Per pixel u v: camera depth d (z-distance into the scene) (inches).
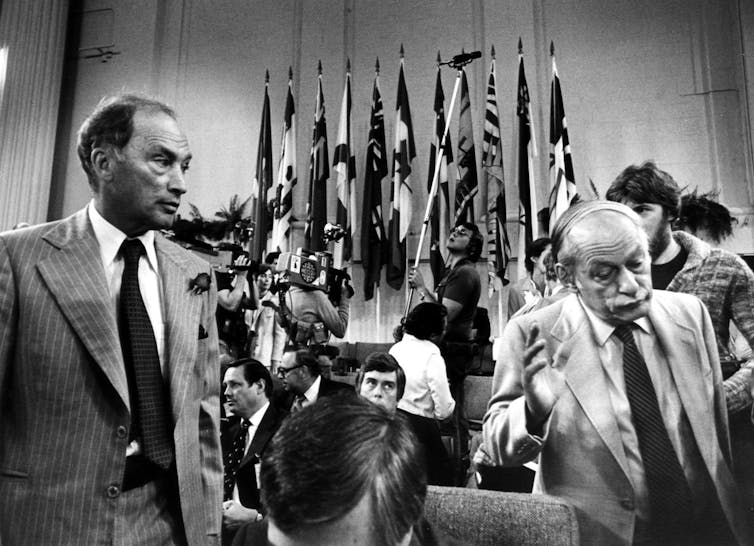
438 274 199.2
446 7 232.5
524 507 52.4
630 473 57.4
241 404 101.7
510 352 64.1
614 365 59.7
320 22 247.6
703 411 58.1
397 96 225.8
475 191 197.6
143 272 47.9
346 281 143.4
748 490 57.1
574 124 208.4
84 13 281.3
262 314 154.6
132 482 41.9
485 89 221.1
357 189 230.8
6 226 249.4
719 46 197.8
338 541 19.2
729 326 61.0
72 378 40.7
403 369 92.7
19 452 40.2
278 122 246.8
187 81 261.4
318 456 19.3
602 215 62.3
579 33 214.2
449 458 89.1
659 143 198.7
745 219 183.9
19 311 41.2
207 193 249.8
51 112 264.4
